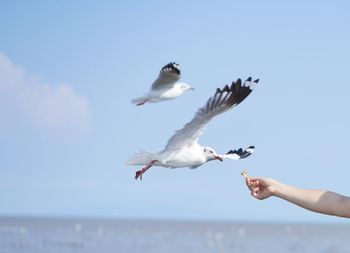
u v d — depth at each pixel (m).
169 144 6.49
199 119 6.19
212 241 90.25
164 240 89.50
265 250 66.56
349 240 99.94
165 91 12.49
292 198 5.02
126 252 57.62
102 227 169.88
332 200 4.86
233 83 5.82
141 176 6.43
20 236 79.88
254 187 5.16
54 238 78.31
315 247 73.44
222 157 6.56
